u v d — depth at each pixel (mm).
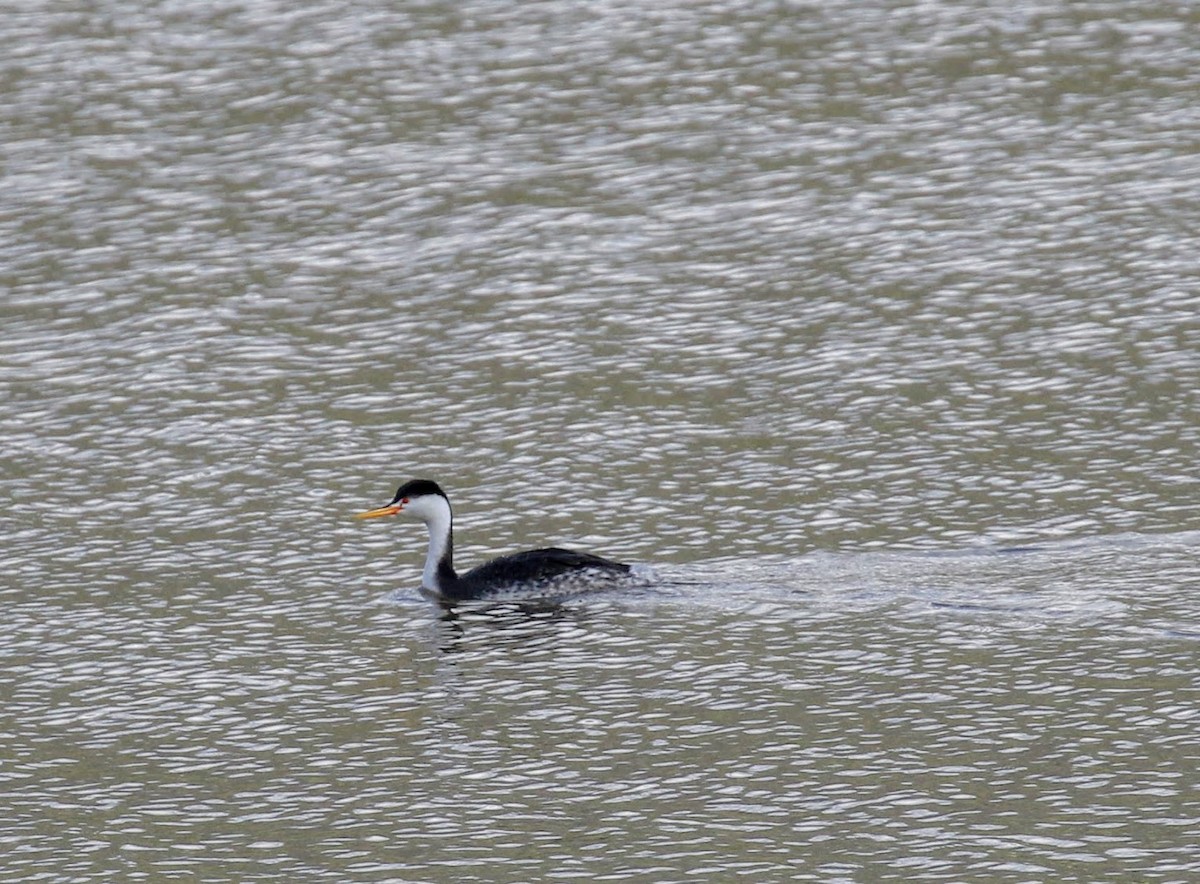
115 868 17766
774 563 24188
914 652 21500
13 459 28375
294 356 31906
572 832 18062
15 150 40594
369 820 18500
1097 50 43438
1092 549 24016
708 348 31531
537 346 31922
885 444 27750
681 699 20781
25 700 21422
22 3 48688
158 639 22859
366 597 23953
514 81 43406
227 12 47969
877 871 17078
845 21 46000
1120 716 19766
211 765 19828
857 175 38188
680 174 38656
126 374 31359
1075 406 28625
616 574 23703
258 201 38250
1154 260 33719
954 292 33125
